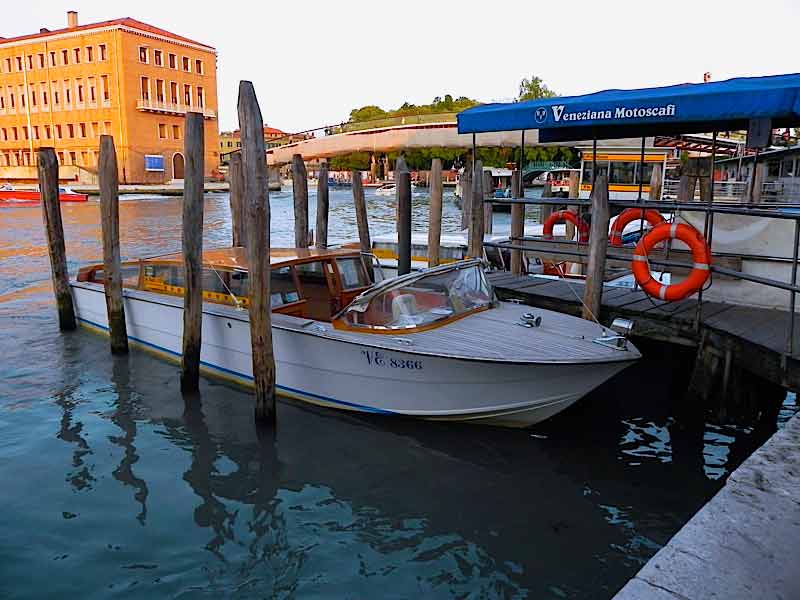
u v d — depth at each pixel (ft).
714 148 28.81
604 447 21.33
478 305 24.27
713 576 8.53
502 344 21.09
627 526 17.17
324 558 15.79
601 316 24.66
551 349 20.63
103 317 33.17
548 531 16.93
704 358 21.83
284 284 25.59
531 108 25.81
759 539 9.25
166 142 198.70
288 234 91.81
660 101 22.04
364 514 17.67
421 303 22.75
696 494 18.70
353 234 90.53
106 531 16.79
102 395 25.93
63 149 196.24
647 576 8.56
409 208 34.88
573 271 43.62
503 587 14.83
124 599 14.29
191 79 205.16
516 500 18.42
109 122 187.32
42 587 14.62
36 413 24.18
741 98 20.38
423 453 21.06
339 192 207.62
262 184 21.22
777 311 23.49
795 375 18.13
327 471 19.97
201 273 25.23
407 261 35.32
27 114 199.31
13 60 198.80
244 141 20.88
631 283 37.42
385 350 21.49
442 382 21.25
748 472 10.99
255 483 19.26
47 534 16.63
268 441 21.94
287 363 24.64
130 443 21.81
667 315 22.88
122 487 18.98
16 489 18.80
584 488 19.01
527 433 22.16
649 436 21.98
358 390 23.09
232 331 25.99
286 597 14.46
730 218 24.73
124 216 111.04
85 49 186.80
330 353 23.11
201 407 24.73
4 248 69.31
